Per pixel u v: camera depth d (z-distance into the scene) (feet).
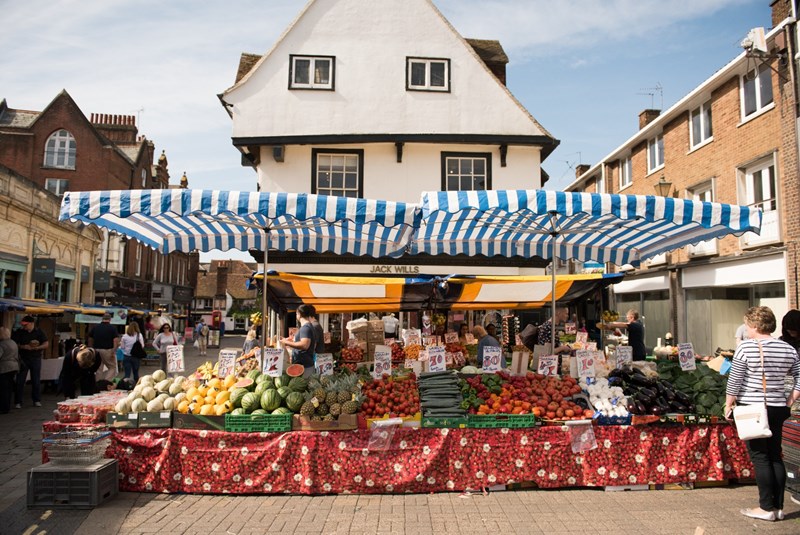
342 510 16.74
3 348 33.94
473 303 33.76
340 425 18.26
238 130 48.73
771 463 16.01
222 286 170.50
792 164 48.24
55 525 15.48
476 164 50.55
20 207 58.59
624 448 18.79
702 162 62.54
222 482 18.12
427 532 15.08
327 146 49.52
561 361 27.37
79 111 103.91
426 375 20.47
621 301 86.02
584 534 14.97
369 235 26.99
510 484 18.61
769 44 51.21
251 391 19.48
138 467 18.38
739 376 16.06
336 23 50.49
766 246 52.31
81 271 79.51
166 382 20.25
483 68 50.72
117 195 18.42
